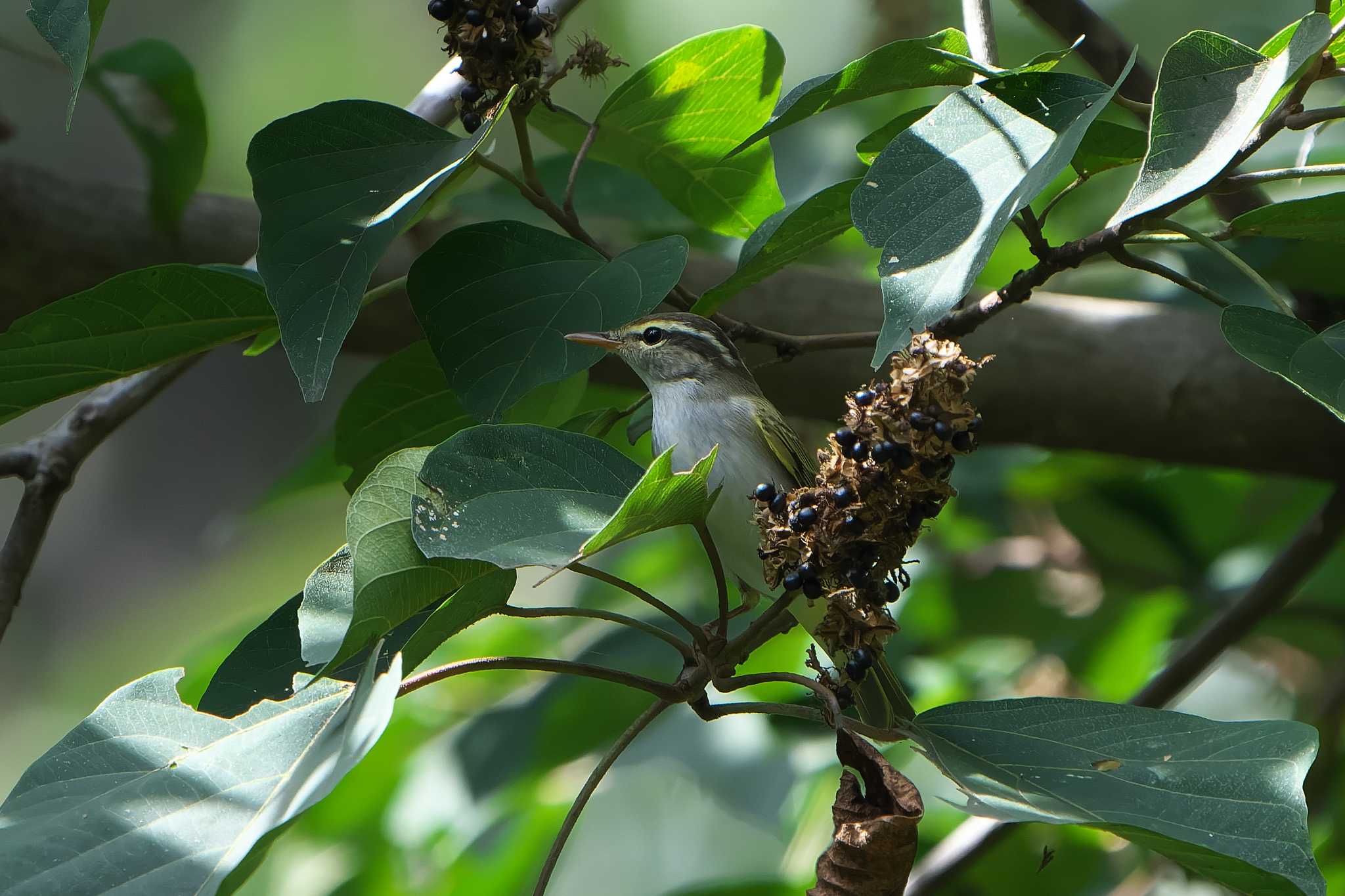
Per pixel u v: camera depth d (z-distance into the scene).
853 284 11.31
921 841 11.80
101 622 29.69
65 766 5.81
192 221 10.95
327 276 6.12
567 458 6.06
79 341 7.25
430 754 11.69
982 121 6.11
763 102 8.51
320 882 11.72
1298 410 10.68
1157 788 5.60
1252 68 5.92
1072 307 11.23
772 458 10.24
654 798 13.31
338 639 5.57
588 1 19.88
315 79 24.70
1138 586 13.12
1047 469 13.41
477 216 10.08
